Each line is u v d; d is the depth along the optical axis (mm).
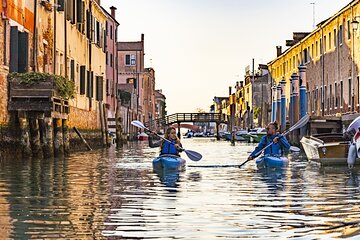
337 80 46375
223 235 8539
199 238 8359
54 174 17953
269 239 8250
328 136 24328
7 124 23109
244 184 15344
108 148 41844
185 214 10242
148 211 10555
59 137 26375
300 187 14648
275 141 21250
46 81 23578
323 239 8141
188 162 24438
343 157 21484
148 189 14023
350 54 42844
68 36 33906
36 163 22312
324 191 13750
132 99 76438
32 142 24328
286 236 8406
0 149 22438
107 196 12602
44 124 24953
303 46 57656
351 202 11805
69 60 34125
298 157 28438
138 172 18953
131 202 11688
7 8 23266
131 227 9086
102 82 42625
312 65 54281
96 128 41812
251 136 64750
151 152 34375
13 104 23328
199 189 14086
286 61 66062
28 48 25094
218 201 11914
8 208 10859
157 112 140750
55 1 31172
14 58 23891
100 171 19250
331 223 9359
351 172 19078
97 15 43375
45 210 10625
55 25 30672
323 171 19484
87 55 39500
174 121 95000
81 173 18391
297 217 9945
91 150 36781
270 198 12430
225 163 23656
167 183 15477
